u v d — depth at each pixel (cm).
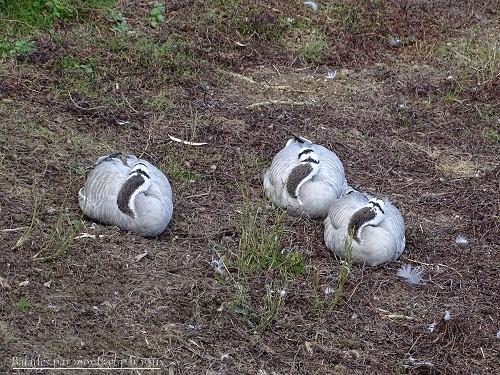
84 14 2209
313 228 1593
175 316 1317
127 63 2066
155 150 1791
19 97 1873
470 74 2248
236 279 1420
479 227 1666
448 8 2555
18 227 1455
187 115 1939
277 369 1254
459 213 1711
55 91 1920
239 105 2017
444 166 1873
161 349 1249
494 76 2208
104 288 1349
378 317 1395
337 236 1498
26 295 1304
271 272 1453
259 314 1345
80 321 1274
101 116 1861
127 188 1459
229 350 1274
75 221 1492
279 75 2183
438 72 2258
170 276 1402
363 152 1889
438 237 1625
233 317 1335
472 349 1348
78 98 1919
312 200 1578
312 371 1262
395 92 2152
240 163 1788
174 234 1530
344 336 1343
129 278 1379
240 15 2333
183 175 1720
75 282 1352
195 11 2319
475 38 2433
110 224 1506
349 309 1402
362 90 2152
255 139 1878
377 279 1478
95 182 1506
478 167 1880
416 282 1484
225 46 2245
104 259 1412
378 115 2045
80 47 2084
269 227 1577
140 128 1858
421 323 1392
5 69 1961
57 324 1260
